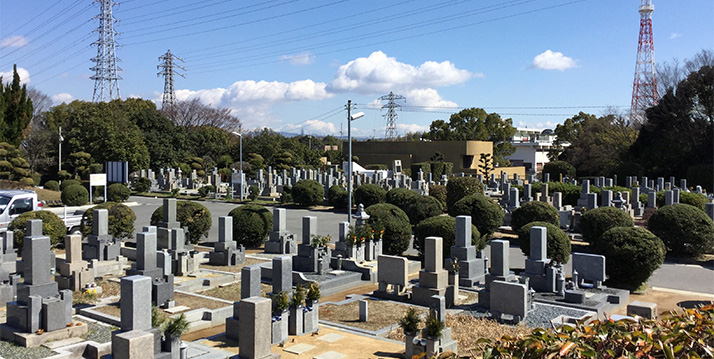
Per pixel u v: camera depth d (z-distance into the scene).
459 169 80.38
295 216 37.00
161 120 75.50
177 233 18.80
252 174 68.56
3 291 13.91
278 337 11.76
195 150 77.75
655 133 58.53
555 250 18.47
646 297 16.56
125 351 8.73
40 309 11.17
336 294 16.86
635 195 36.25
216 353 10.78
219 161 75.62
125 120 69.19
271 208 42.25
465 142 79.56
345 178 56.75
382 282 16.11
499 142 96.81
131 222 22.86
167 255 16.02
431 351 10.40
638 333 4.91
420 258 20.86
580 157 69.62
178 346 9.89
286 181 56.09
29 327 11.05
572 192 42.00
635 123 66.75
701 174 51.97
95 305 13.88
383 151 88.56
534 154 107.94
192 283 16.55
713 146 52.91
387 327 13.01
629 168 57.81
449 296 15.23
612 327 5.30
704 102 54.72
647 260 16.59
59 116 79.50
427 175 69.00
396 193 36.09
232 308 13.82
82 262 16.08
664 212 22.47
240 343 10.17
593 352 4.62
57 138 61.91
